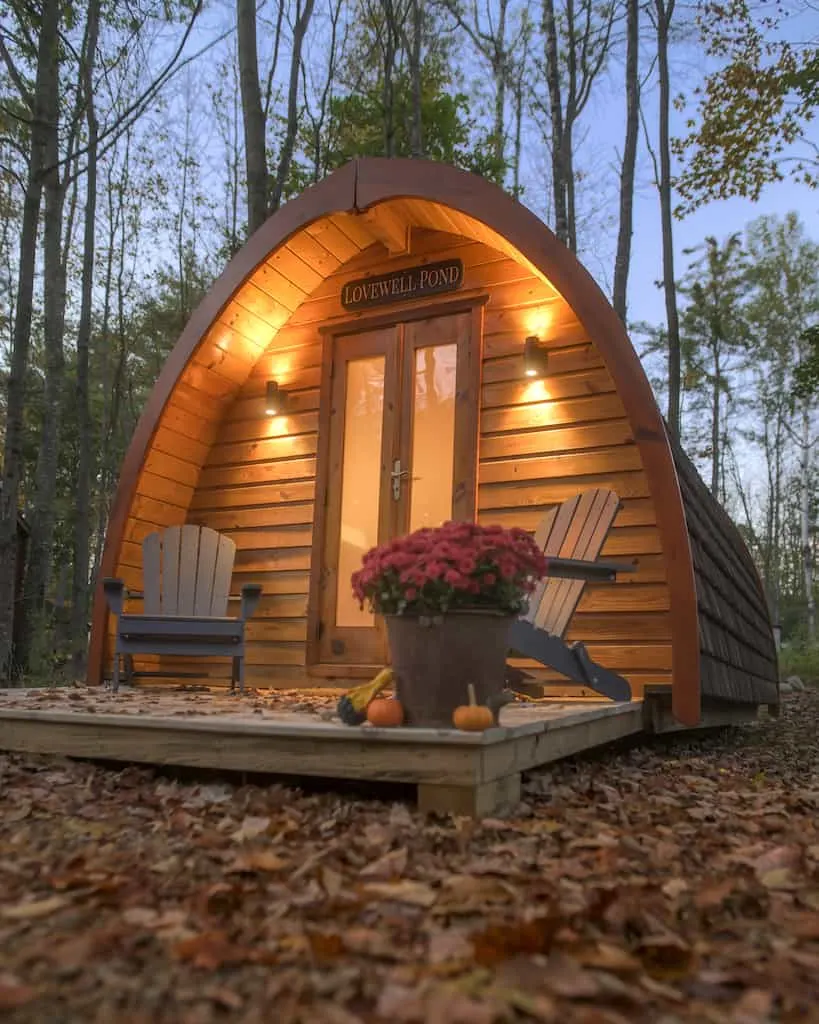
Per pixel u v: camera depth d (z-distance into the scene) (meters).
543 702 4.48
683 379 24.88
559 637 4.26
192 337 5.77
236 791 3.12
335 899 1.85
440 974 1.51
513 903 1.88
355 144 13.26
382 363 5.94
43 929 1.70
